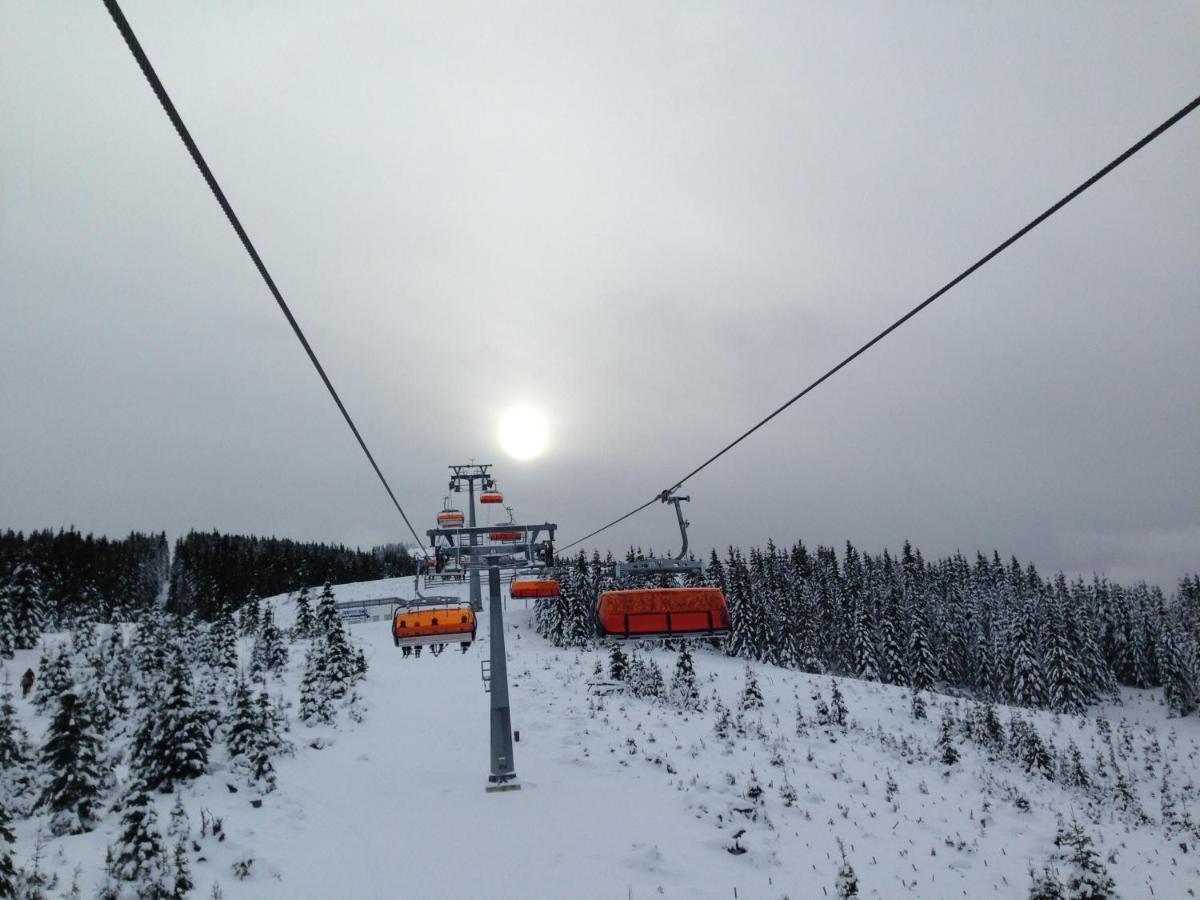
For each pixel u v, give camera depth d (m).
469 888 15.05
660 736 29.06
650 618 16.33
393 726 31.38
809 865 16.89
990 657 90.69
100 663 35.06
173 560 170.50
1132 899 16.08
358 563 163.00
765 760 26.67
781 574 106.88
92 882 15.28
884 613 84.56
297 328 8.23
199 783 22.52
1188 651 85.25
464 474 43.97
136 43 4.57
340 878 15.55
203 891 14.64
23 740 25.12
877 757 30.27
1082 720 49.53
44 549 116.44
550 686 40.34
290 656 50.50
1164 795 32.66
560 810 20.05
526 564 24.52
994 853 18.59
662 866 16.17
